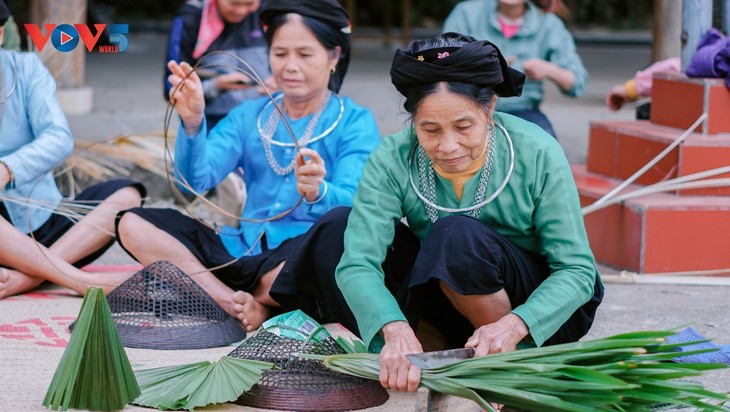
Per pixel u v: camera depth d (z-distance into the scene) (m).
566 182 2.72
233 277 3.56
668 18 6.89
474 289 2.67
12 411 2.57
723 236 4.24
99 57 12.23
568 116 8.55
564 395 2.32
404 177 2.79
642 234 4.21
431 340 3.00
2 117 3.78
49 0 6.75
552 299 2.62
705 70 4.48
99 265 4.41
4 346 3.14
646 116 5.29
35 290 3.86
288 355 2.73
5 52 3.80
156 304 3.25
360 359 2.56
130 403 2.62
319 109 3.58
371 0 18.00
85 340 2.57
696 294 4.01
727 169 4.29
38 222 3.90
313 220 3.55
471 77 2.52
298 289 3.02
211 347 3.19
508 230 2.79
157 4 17.91
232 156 3.63
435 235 2.68
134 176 5.46
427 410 2.41
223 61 5.18
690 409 2.64
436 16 18.48
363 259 2.71
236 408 2.63
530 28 5.30
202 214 5.36
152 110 8.06
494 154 2.74
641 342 2.33
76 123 7.12
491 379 2.38
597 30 18.27
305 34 3.47
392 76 2.59
